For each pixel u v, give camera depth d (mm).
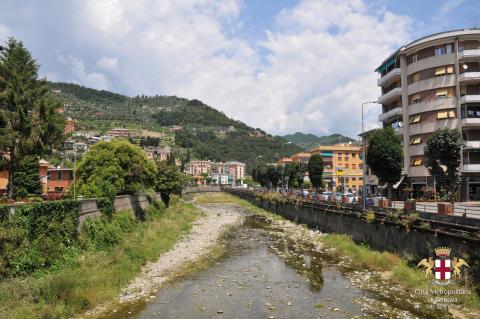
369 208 31484
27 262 19984
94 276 21234
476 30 52000
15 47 38312
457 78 51906
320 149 114250
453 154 39938
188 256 30297
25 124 36438
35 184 51094
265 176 114375
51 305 16906
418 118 55000
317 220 44438
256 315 16969
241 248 34094
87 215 29953
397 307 17438
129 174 45750
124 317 16922
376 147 47625
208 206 89250
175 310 17797
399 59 59469
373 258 25641
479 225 19031
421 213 23766
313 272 24578
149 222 44906
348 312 17047
